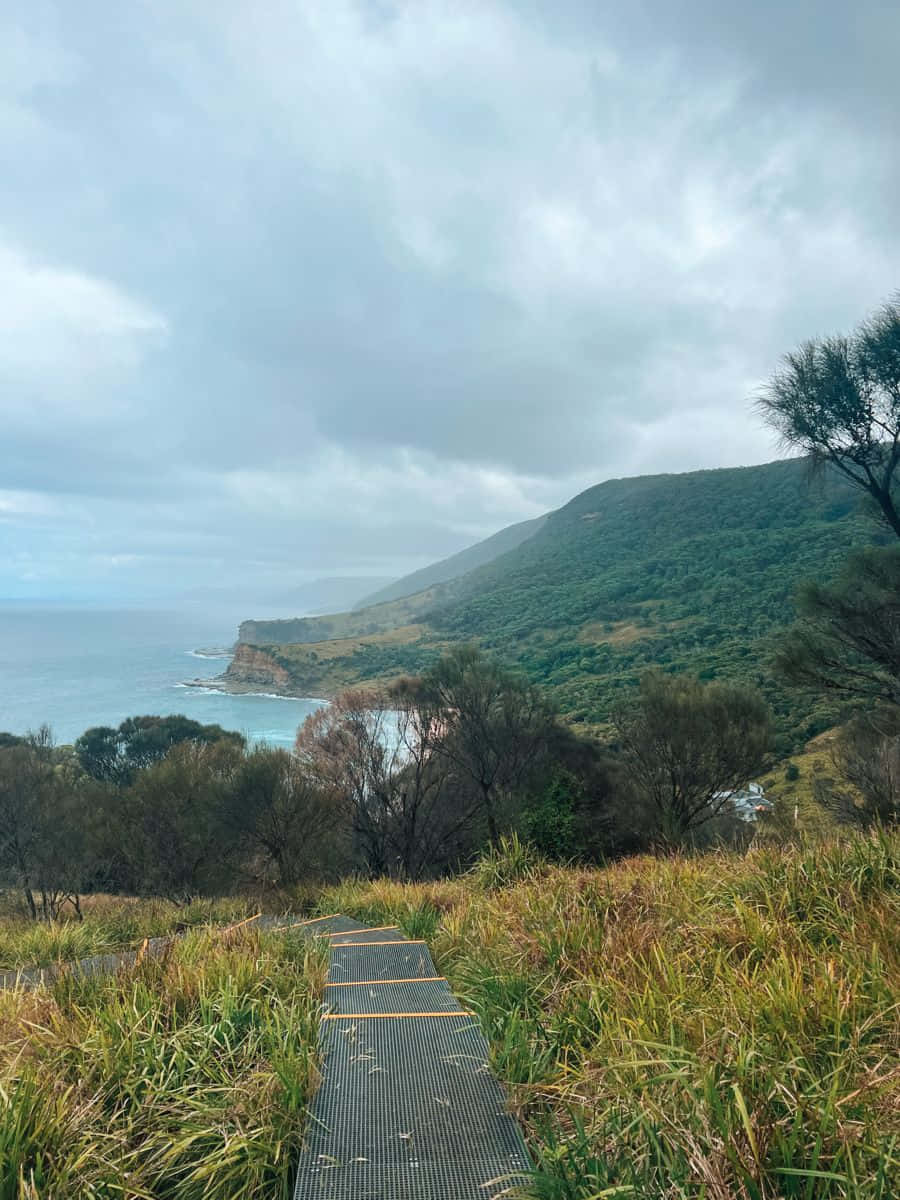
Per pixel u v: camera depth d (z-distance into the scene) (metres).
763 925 2.77
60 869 15.51
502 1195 1.55
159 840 14.15
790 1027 1.98
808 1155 1.47
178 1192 1.71
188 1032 2.38
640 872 4.96
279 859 13.97
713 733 14.56
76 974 3.27
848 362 7.50
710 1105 1.58
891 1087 1.63
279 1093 2.03
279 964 3.53
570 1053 2.30
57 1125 1.81
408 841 16.89
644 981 2.49
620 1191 1.38
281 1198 1.70
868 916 2.68
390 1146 1.81
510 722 17.14
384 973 3.74
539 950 3.21
